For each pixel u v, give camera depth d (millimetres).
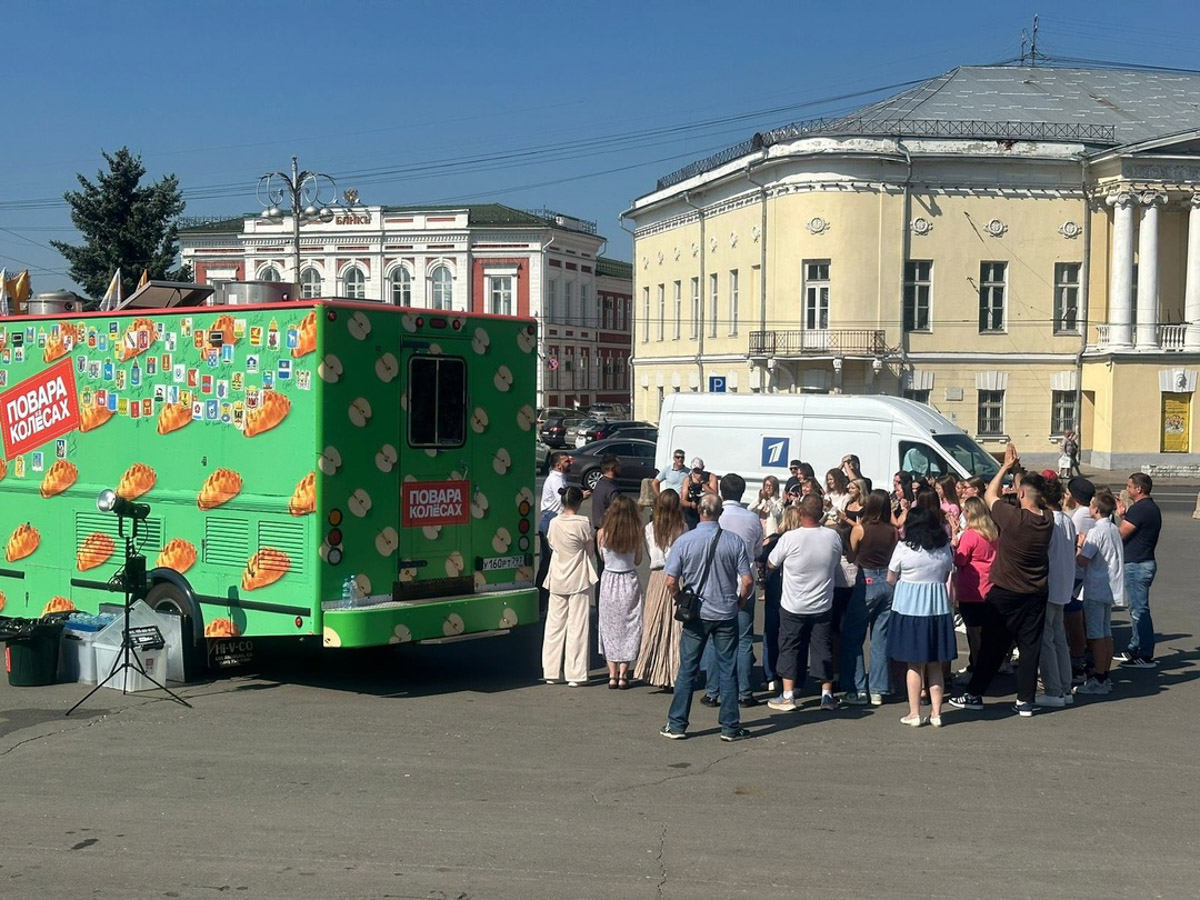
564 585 11297
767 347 43406
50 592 12266
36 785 7867
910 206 42125
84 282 51000
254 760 8484
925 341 42688
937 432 18656
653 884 6168
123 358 11516
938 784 8055
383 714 9984
